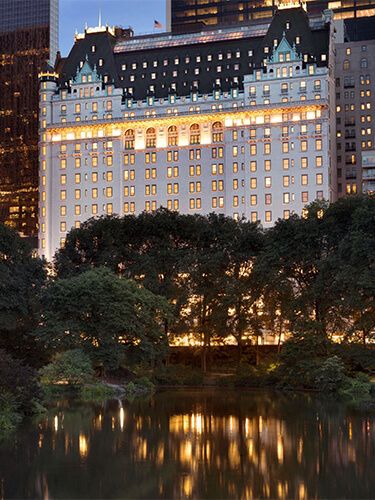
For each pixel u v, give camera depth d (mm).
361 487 47312
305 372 113375
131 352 115438
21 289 109250
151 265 140000
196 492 46500
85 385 103938
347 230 125625
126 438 64375
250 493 46188
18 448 59531
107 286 111688
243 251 141875
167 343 123250
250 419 76750
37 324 110750
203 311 139750
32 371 78812
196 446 60750
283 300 130625
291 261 128375
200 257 139125
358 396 101500
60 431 67938
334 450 58719
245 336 140250
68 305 108875
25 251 117375
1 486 47781
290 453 57719
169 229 146500
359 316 119500
